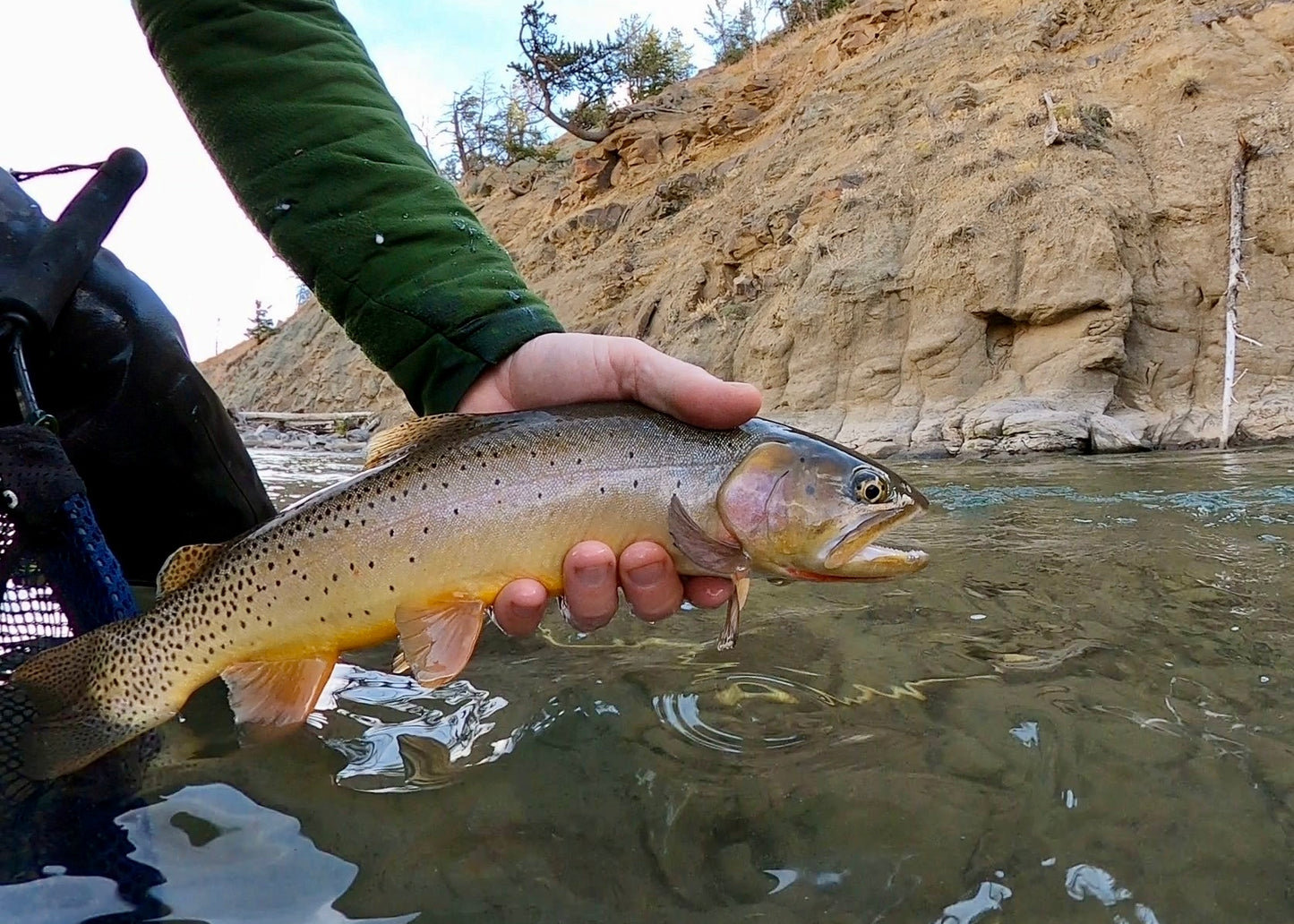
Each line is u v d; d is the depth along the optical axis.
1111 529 0.79
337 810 0.30
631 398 0.41
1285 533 0.74
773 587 0.60
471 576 0.36
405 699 0.40
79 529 0.35
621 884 0.26
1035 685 0.41
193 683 0.36
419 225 0.43
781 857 0.28
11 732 0.32
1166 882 0.26
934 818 0.29
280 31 0.44
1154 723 0.36
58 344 0.43
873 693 0.40
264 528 0.37
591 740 0.36
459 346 0.42
